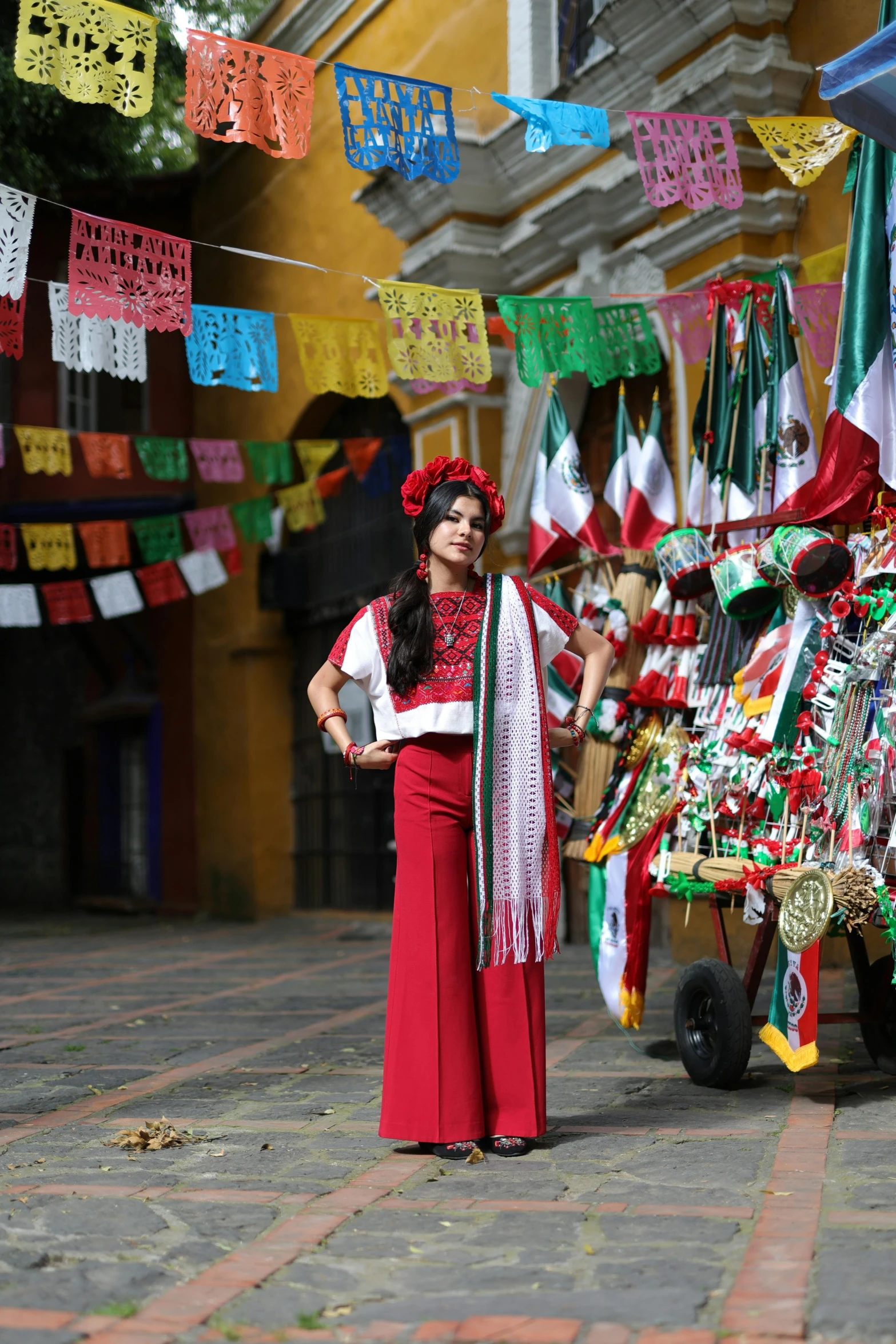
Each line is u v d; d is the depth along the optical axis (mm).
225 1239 3412
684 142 5727
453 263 11789
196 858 17516
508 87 11727
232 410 16656
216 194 16984
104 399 17953
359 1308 2904
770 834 5402
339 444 12766
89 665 20188
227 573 15672
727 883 5352
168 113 20500
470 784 4383
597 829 6348
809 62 8711
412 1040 4312
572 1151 4293
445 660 4383
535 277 11625
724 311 6262
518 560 12000
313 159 14836
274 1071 6004
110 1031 7539
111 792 19969
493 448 12086
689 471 9391
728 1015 5207
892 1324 2703
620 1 9188
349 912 15195
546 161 11109
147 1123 4824
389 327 6238
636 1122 4727
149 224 17750
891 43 4332
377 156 5293
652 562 6465
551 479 6965
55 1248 3350
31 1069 6246
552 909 4359
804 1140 4312
